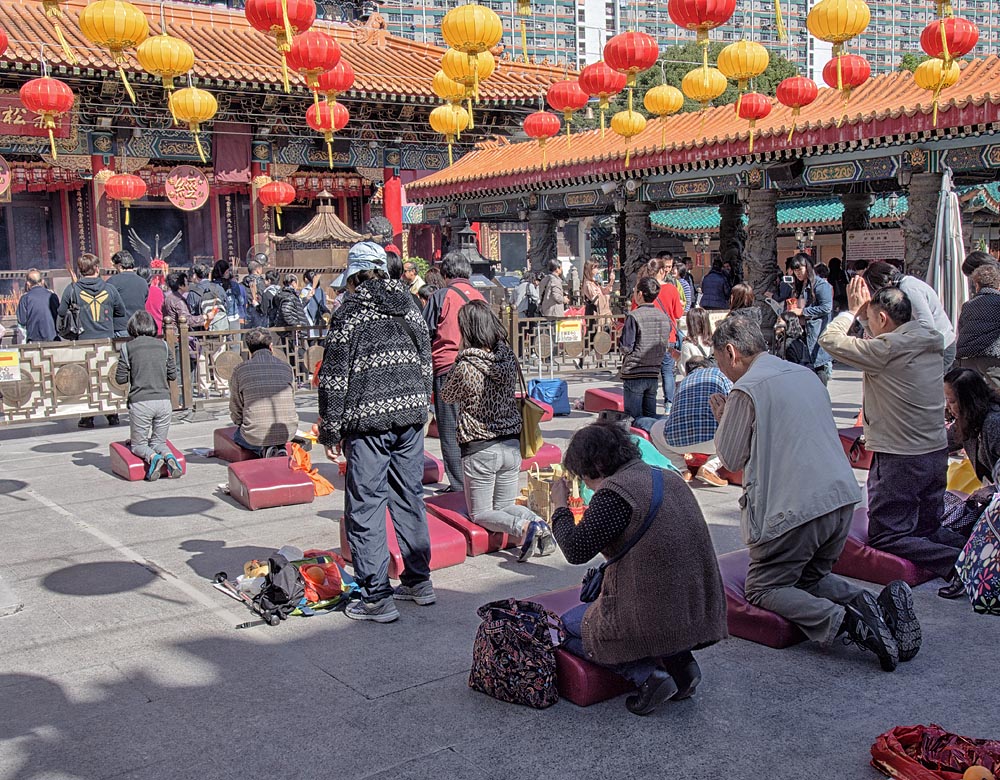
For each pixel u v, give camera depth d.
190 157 20.88
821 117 15.74
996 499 3.82
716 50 38.97
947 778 3.14
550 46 88.94
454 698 4.02
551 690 3.89
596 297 16.02
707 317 10.62
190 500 7.56
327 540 6.40
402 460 5.08
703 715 3.81
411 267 10.03
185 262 26.66
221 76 18.52
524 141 24.44
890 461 5.11
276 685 4.17
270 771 3.45
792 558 4.37
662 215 33.25
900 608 4.20
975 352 7.19
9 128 18.58
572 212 24.31
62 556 6.15
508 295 19.73
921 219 15.16
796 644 4.50
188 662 4.44
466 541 6.03
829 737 3.62
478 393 5.84
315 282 16.92
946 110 13.67
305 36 10.06
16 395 10.27
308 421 10.87
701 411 7.16
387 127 22.91
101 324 11.10
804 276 10.23
